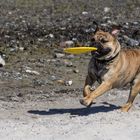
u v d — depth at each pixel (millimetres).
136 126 12039
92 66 13461
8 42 22781
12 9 29281
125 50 14047
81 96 16531
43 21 27094
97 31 13461
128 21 27469
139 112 13562
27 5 30078
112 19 27797
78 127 11914
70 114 14164
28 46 22406
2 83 17891
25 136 11438
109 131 11664
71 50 13281
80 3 30609
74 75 19203
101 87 13367
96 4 30656
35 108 14898
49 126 12102
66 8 29734
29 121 13078
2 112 14305
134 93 14156
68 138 11273
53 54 21656
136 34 24594
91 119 12664
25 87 17547
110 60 13367
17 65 19984
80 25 26000
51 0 31047
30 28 25359
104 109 14797
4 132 11688
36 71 19406
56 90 17297
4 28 25188
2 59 19844
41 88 17500
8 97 16172
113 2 31109
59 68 19906
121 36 24062
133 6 30578
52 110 14672
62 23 26594
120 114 13133
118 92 16984
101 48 13289
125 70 13703
